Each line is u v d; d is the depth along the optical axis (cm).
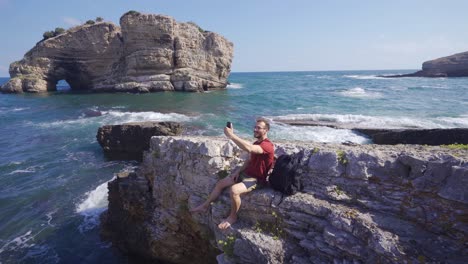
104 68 5434
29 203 1080
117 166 1494
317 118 2234
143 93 4856
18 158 1595
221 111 2784
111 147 1641
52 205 1063
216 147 559
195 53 5394
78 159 1593
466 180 344
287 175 457
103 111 2895
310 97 3862
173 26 4972
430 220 366
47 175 1354
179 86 5088
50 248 821
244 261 453
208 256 652
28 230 906
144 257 760
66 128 2228
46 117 2730
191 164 593
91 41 5300
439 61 9738
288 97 3912
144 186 748
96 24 5281
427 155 394
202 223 586
